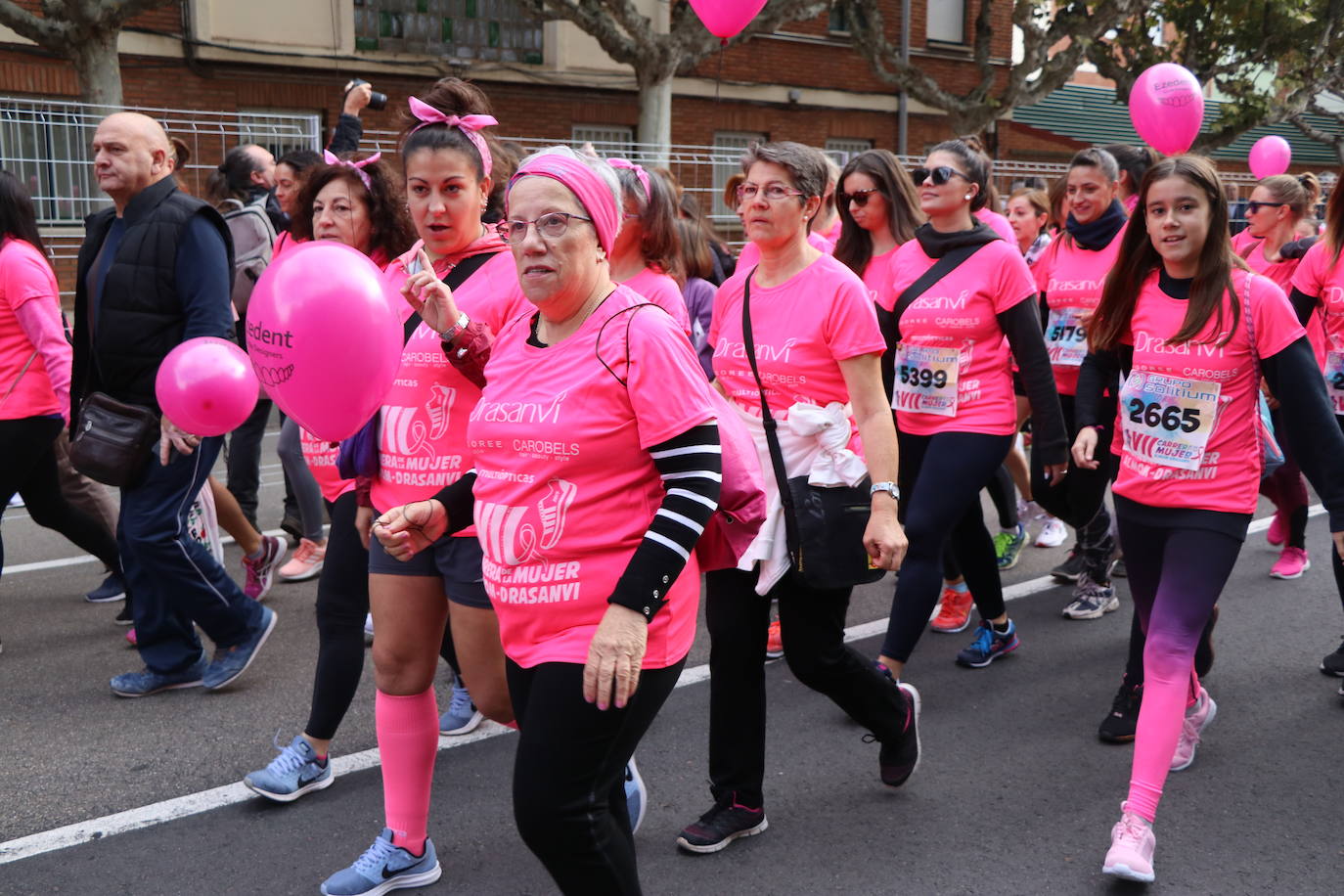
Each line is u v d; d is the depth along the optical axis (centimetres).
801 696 458
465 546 289
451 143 296
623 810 254
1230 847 341
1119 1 1759
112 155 419
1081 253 573
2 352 470
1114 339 376
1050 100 2408
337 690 362
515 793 233
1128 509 364
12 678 469
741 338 347
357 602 361
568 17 1320
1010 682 473
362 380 269
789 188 336
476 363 287
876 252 497
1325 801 370
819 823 356
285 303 262
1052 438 429
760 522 247
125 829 349
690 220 519
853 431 335
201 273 421
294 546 667
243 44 1412
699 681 473
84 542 525
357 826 352
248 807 364
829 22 1981
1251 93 2022
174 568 432
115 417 418
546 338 243
